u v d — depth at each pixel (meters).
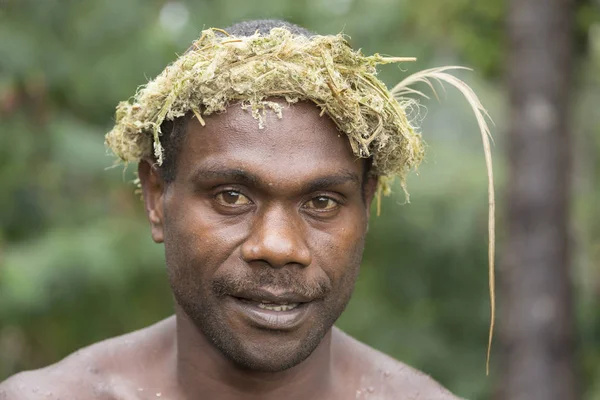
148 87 2.99
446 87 7.89
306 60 2.81
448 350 9.24
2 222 7.14
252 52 2.81
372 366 3.31
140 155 3.11
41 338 7.78
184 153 2.84
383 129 2.94
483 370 9.12
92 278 6.68
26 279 6.61
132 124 3.03
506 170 6.23
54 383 3.15
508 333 6.14
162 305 7.25
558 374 6.04
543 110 6.02
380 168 3.08
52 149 6.92
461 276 8.81
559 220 6.08
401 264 8.63
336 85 2.76
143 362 3.21
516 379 6.07
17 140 6.82
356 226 2.90
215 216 2.79
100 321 7.20
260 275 2.74
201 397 3.04
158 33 7.08
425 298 9.05
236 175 2.73
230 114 2.77
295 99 2.76
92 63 7.01
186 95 2.81
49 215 7.24
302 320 2.79
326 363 3.11
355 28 7.45
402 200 8.01
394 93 3.16
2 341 8.34
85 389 3.15
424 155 3.19
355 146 2.82
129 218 7.23
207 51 2.87
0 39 6.76
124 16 7.03
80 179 7.34
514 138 6.12
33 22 7.00
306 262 2.74
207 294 2.80
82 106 7.34
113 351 3.24
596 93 9.10
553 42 6.06
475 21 7.07
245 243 2.75
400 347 9.07
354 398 3.21
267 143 2.74
